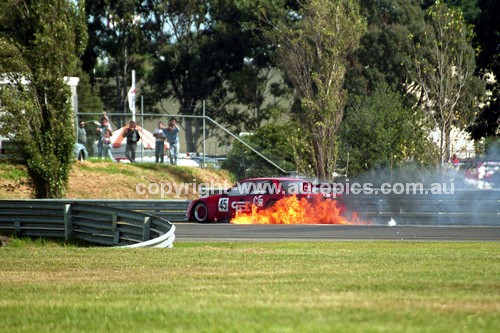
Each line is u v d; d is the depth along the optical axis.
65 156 114.06
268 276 36.94
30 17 114.00
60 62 113.81
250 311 26.98
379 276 35.94
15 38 115.38
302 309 27.12
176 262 44.88
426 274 36.53
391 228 79.06
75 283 36.38
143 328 25.14
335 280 34.66
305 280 34.91
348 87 190.88
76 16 115.69
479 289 31.50
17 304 30.56
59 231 78.38
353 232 75.12
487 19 193.88
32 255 50.38
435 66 143.38
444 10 138.12
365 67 194.00
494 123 192.38
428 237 70.56
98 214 74.31
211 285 34.22
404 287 32.09
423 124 135.25
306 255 48.88
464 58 141.38
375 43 193.12
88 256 49.25
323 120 131.12
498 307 27.27
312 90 135.00
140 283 35.69
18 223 80.62
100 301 30.58
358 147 133.88
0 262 46.41
